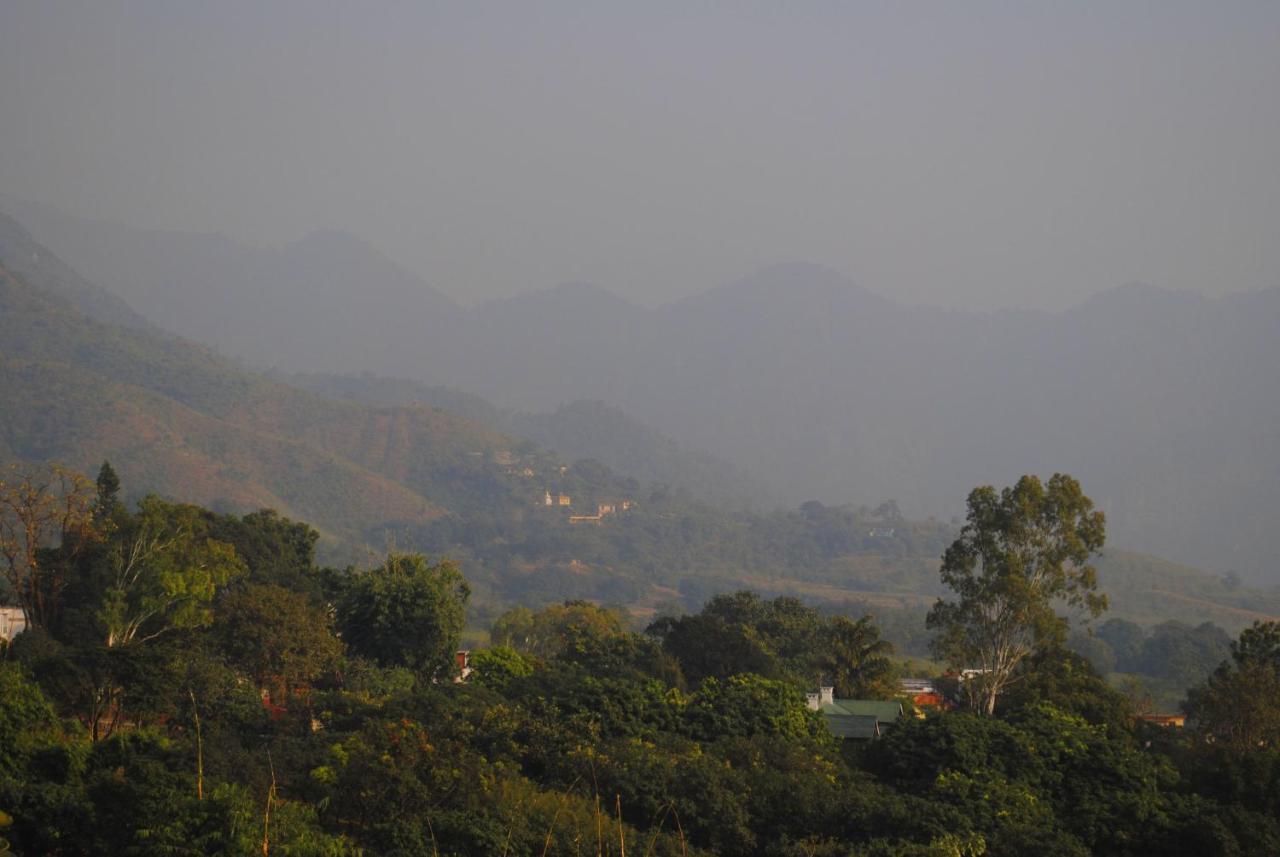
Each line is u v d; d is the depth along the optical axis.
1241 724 56.69
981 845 38.94
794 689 56.97
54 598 57.94
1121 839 42.88
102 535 59.75
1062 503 61.91
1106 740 48.78
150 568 56.56
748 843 40.75
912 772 47.59
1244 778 47.31
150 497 62.81
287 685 57.44
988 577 62.72
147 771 32.06
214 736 42.81
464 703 51.19
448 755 39.84
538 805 38.97
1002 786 44.34
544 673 61.97
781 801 42.84
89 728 44.56
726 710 52.12
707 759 44.69
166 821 30.16
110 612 53.59
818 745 51.69
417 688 60.25
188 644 55.31
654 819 41.41
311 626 59.22
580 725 47.34
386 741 39.56
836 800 43.06
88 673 44.47
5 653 48.41
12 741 34.06
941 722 48.81
